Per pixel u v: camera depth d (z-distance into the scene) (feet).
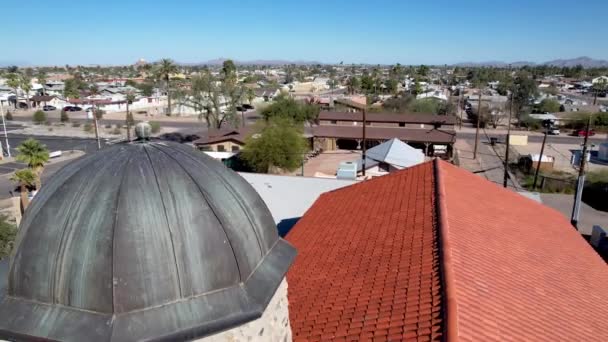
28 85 381.19
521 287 33.83
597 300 38.24
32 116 322.55
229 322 18.10
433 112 286.66
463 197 50.62
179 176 19.27
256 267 20.65
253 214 21.49
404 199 50.62
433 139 196.75
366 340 26.66
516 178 154.81
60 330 16.61
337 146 215.92
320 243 46.42
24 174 114.73
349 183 98.17
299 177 102.47
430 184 52.37
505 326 26.94
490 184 63.26
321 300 33.88
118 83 544.21
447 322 24.70
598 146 216.33
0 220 83.76
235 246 19.39
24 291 17.81
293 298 35.83
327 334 28.96
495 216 48.91
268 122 216.33
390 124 220.23
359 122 223.71
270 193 92.07
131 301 16.93
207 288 18.30
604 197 130.82
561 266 42.60
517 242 43.73
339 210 55.72
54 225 17.78
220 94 232.53
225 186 20.72
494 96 385.91
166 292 17.38
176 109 354.54
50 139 235.61
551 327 29.68
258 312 18.95
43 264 17.44
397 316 27.78
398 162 130.93
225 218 19.45
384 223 45.57
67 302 17.16
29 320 17.12
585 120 255.91
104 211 17.49
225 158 165.07
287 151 158.81
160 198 18.12
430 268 32.32
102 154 20.42
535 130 265.54
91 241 17.07
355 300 32.01
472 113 297.12
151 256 17.19
